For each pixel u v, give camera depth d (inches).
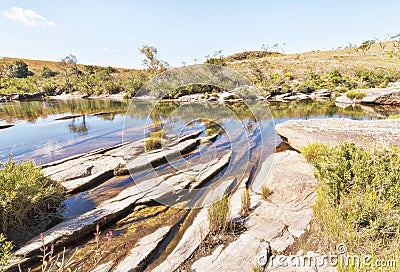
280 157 192.7
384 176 94.3
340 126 234.5
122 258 93.0
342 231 87.7
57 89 1264.8
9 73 1594.5
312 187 133.2
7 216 108.9
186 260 87.3
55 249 101.1
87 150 275.7
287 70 1170.0
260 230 100.6
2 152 276.7
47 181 142.5
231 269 80.1
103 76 1337.4
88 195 155.1
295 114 479.8
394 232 80.9
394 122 231.8
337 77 899.4
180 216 124.6
